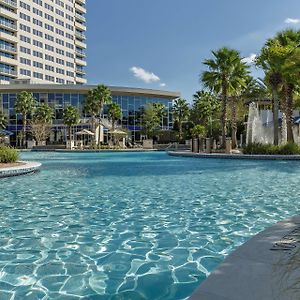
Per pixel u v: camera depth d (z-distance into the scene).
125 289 3.93
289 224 5.52
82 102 65.81
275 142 27.25
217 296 3.13
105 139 59.34
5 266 4.66
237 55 33.03
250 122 36.53
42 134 56.28
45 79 91.62
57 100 65.50
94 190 11.03
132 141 64.62
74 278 4.25
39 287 4.00
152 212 7.80
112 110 55.94
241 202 8.84
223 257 4.93
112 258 4.94
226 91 33.53
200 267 4.56
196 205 8.53
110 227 6.59
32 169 16.41
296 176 14.17
